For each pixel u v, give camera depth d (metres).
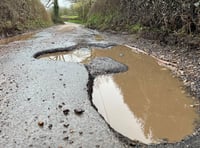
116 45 17.59
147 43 16.98
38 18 37.69
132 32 22.45
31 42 17.95
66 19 75.25
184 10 13.47
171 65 11.00
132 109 6.70
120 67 10.92
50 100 6.75
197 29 12.68
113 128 5.53
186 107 6.72
